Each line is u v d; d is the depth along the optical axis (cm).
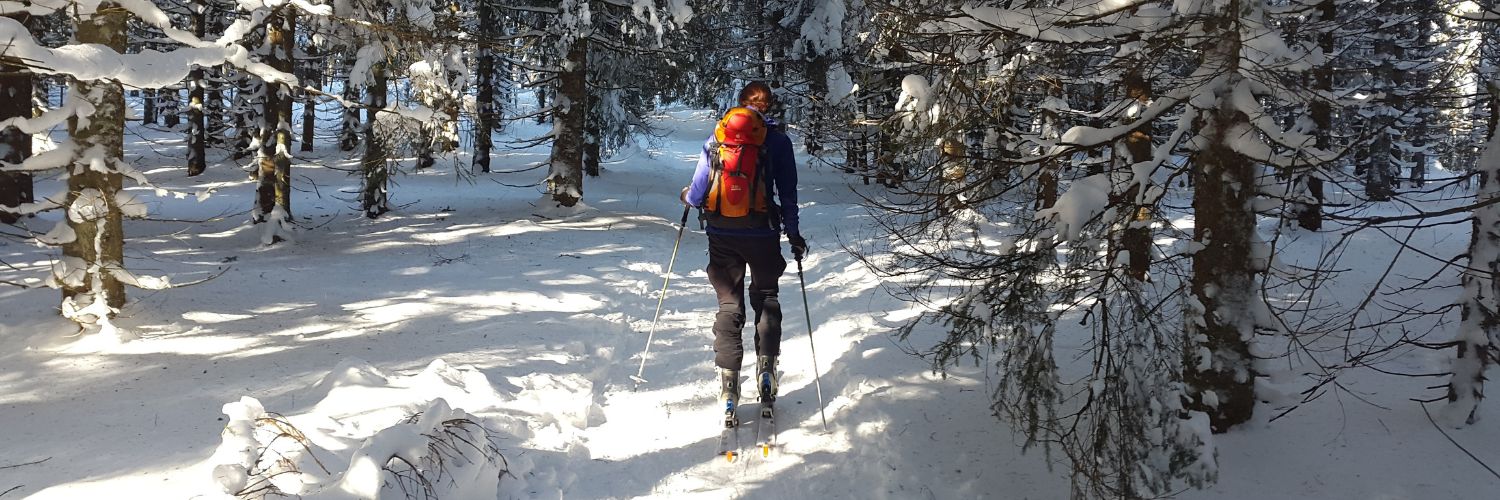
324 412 448
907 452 406
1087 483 325
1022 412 360
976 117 406
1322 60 347
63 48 476
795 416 469
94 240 632
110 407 469
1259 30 342
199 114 2409
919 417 450
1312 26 381
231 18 1875
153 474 363
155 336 641
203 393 499
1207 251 383
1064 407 445
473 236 1318
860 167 439
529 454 393
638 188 2222
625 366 594
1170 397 338
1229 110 363
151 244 1199
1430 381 476
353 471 304
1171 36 358
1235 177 372
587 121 2380
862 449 411
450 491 331
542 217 1519
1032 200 404
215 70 2391
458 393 486
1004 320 360
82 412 459
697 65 1848
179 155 2903
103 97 621
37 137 619
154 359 579
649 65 1745
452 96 1080
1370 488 345
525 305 809
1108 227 347
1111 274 341
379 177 1484
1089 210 346
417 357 597
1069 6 368
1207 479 330
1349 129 883
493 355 605
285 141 1248
